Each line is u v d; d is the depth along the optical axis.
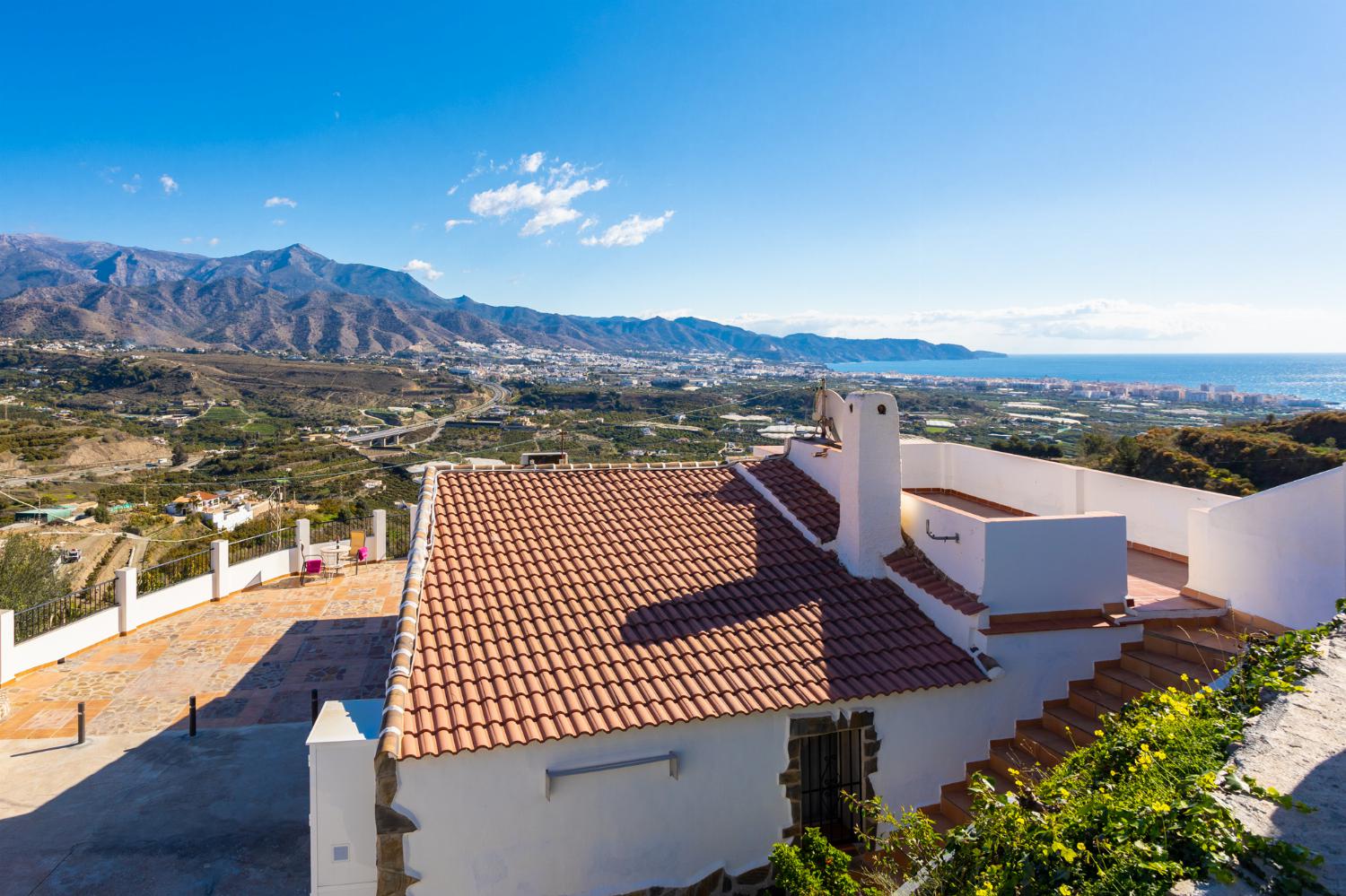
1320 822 3.60
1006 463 11.85
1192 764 4.38
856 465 9.12
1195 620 7.84
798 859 5.96
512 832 6.46
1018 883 4.18
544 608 8.16
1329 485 6.58
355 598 18.25
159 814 9.20
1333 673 5.08
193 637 15.56
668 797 6.89
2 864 8.12
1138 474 21.50
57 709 12.23
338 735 6.63
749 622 8.16
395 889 6.21
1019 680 7.73
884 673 7.50
